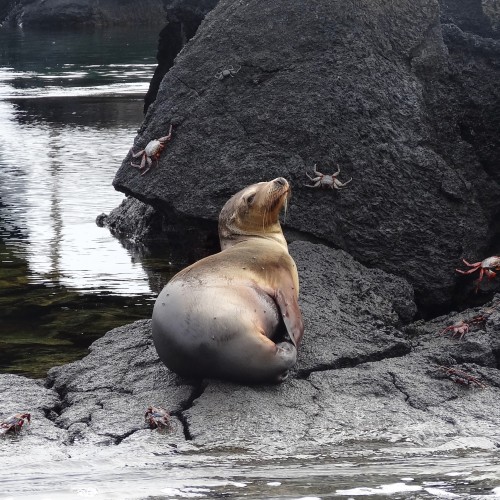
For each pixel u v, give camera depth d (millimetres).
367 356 10875
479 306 13938
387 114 14578
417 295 13922
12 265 16984
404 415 9523
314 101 14617
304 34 15062
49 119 33219
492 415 9594
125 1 73500
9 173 24766
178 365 9945
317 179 14094
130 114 33812
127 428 9250
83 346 12797
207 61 15352
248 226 11094
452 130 14844
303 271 12820
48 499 6613
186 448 8664
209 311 9555
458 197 14328
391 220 14070
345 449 8586
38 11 72688
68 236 19078
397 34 15164
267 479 7215
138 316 14055
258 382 9883
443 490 6703
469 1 17219
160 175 14945
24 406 10047
